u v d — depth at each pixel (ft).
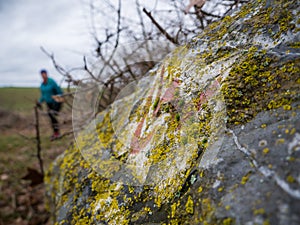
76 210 5.60
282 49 3.76
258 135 3.11
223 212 2.71
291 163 2.52
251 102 3.59
